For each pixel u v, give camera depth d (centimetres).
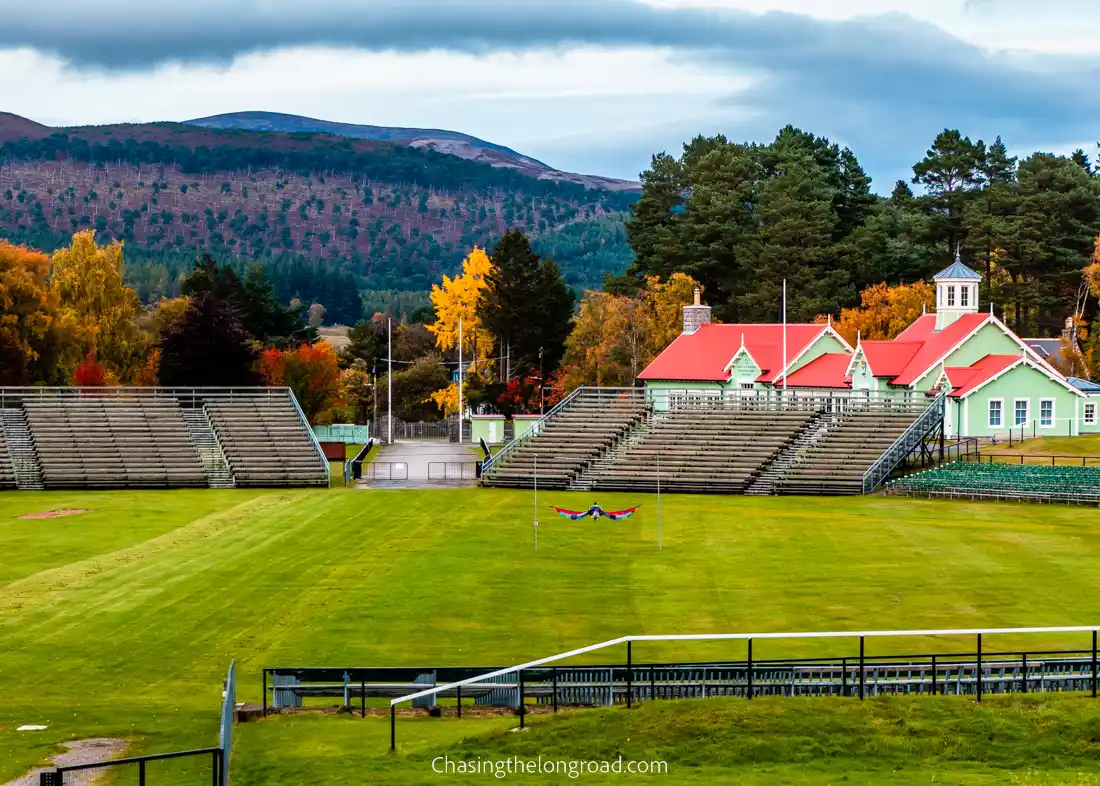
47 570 7544
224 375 15425
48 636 6034
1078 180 19025
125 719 4547
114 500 10394
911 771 3738
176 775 3859
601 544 8219
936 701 4153
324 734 4256
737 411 11975
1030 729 3962
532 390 17725
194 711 4688
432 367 19200
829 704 4144
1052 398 12119
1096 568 7231
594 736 4028
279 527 9000
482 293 18750
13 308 14175
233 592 6912
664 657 5534
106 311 16500
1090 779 3634
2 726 4450
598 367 15900
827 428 11225
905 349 13150
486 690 4819
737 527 8781
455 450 14038
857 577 7094
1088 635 5806
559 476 11012
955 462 10925
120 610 6531
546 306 18850
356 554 7944
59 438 11762
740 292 18938
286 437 11950
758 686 4400
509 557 7800
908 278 18988
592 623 6181
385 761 3903
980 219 18338
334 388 16700
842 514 9288
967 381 12125
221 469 11412
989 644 5656
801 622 6125
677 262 19450
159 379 15538
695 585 6975
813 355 13638
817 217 18425
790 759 3834
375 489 11006
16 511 9812
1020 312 19312
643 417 12175
